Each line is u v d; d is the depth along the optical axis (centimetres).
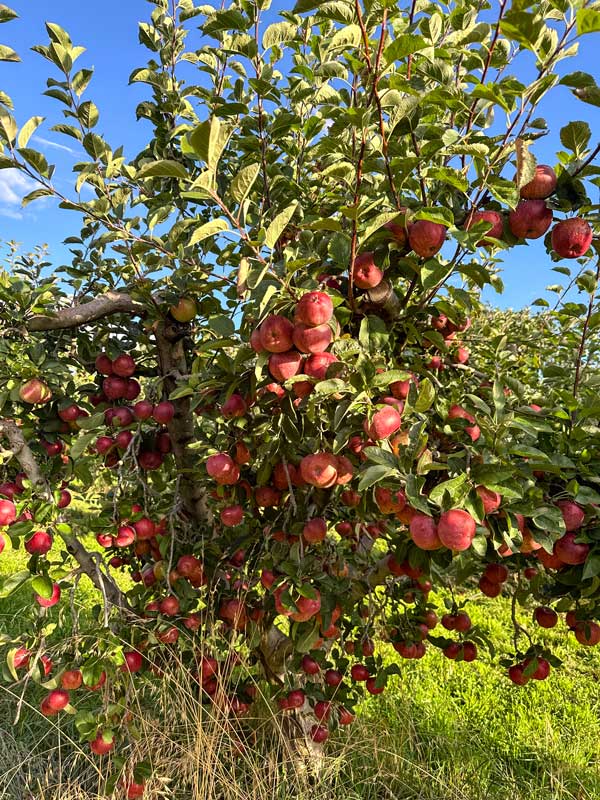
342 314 137
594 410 148
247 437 169
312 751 220
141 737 197
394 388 147
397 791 223
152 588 211
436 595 404
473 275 134
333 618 172
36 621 180
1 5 147
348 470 133
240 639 225
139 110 222
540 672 185
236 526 206
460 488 112
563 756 254
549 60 112
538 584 174
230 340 134
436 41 143
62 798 201
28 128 155
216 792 197
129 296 199
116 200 184
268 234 106
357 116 112
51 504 170
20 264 236
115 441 198
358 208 110
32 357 193
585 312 187
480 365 207
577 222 125
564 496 142
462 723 275
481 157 118
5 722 250
